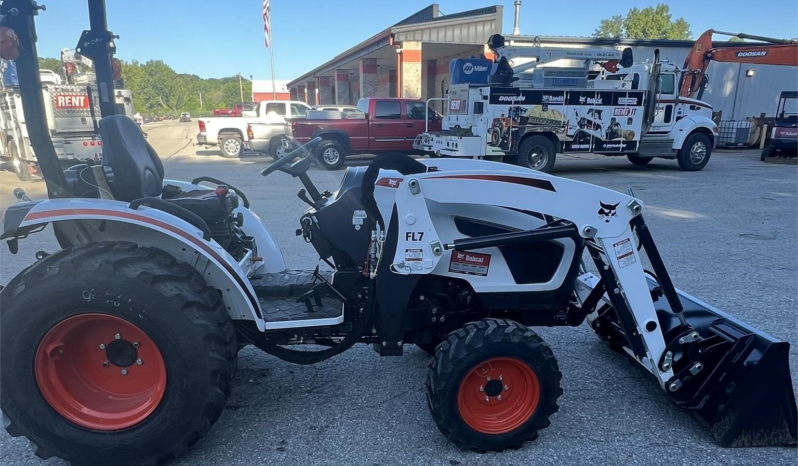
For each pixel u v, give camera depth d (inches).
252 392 135.0
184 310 97.9
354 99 1477.6
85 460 101.7
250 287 110.9
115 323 101.2
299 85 1934.1
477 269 119.9
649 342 116.4
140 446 101.2
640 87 519.8
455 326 125.4
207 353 99.7
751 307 185.5
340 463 108.0
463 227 119.0
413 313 120.7
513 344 107.3
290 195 403.9
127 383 106.6
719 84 871.1
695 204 366.0
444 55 961.5
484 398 111.8
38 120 111.2
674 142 539.8
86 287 95.0
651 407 128.8
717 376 113.3
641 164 616.4
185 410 100.5
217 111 1457.9
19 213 99.4
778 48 594.2
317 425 121.1
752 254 248.2
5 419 101.2
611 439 116.3
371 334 122.2
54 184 115.0
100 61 142.3
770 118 816.9
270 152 679.1
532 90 483.8
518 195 109.3
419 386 138.2
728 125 779.4
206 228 109.8
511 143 490.6
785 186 442.3
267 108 705.0
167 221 103.4
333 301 127.1
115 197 123.2
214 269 107.7
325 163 592.4
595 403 130.5
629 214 112.3
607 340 152.5
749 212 339.9
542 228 116.5
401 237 108.8
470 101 493.4
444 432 109.0
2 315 95.9
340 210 121.3
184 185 153.0
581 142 510.6
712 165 601.0
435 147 546.3
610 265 114.3
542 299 124.4
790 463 108.2
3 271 226.2
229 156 738.2
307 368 147.2
